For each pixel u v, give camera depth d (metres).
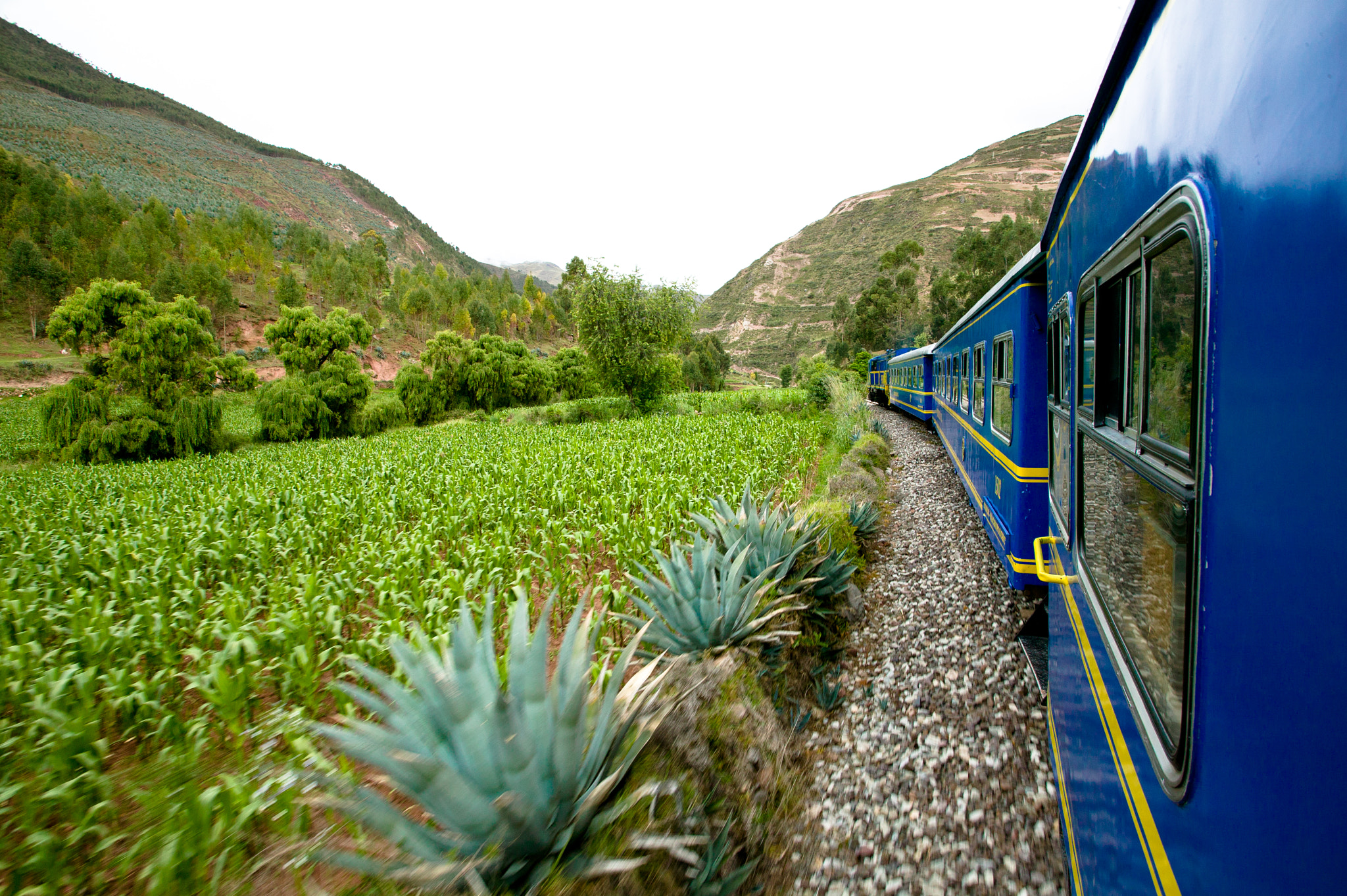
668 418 28.48
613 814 2.64
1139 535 1.90
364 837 3.28
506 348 53.00
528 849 2.59
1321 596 0.89
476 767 2.54
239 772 4.00
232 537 8.58
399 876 2.36
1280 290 1.02
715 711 3.69
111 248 95.44
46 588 7.08
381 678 2.69
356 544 8.59
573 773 2.60
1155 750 1.58
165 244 111.19
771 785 3.63
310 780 2.57
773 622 4.97
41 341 79.81
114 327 31.25
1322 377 0.91
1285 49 1.04
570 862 2.57
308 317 40.22
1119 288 2.29
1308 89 0.96
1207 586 1.28
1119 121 2.16
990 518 6.84
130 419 29.89
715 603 4.50
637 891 2.61
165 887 2.93
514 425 34.94
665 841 2.61
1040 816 3.30
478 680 2.68
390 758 2.39
